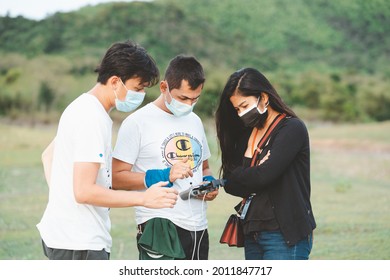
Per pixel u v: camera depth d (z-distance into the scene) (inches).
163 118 231.9
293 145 216.2
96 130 197.9
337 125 1475.1
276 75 1722.4
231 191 222.8
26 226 529.3
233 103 223.9
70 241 199.8
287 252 216.7
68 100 1520.7
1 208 600.1
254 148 228.1
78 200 195.5
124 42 209.3
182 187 229.6
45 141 1143.0
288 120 221.1
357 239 460.1
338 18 2126.0
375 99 1598.2
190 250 230.4
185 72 220.4
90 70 1659.7
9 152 1005.8
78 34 1872.5
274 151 215.5
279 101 222.7
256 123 222.2
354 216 549.3
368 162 904.3
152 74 206.4
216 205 597.6
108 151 204.2
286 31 2053.4
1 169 835.4
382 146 1071.0
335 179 772.6
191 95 222.2
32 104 1487.5
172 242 224.4
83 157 195.8
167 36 1879.9
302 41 2011.6
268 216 218.2
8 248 450.0
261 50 1942.7
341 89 1638.8
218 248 437.4
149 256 226.8
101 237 204.1
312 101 1601.9
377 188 708.7
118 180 226.5
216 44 1913.1
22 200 641.0
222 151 235.3
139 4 2022.6
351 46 1998.0
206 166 253.0
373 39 2023.9
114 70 203.0
